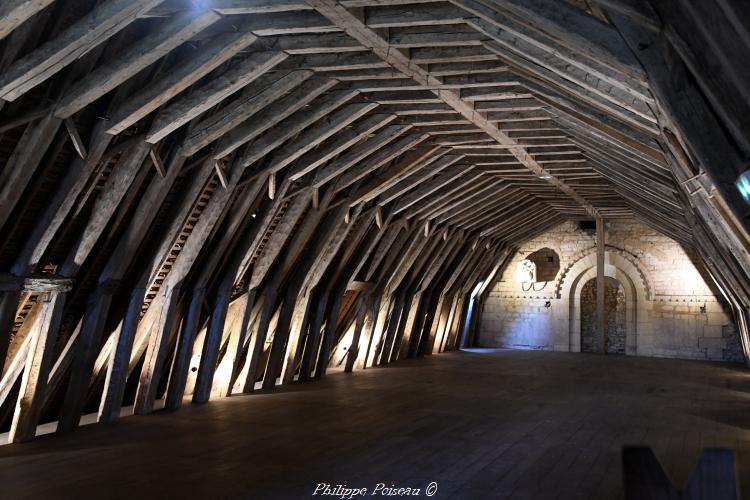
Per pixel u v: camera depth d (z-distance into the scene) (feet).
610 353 54.80
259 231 25.25
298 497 14.23
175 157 19.33
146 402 23.41
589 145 25.67
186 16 14.64
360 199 29.81
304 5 15.15
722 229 17.98
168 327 23.57
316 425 22.11
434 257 43.19
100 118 16.47
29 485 14.62
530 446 19.53
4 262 17.72
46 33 13.85
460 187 35.06
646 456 6.52
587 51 12.11
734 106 9.15
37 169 16.53
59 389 23.48
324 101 21.91
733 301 41.73
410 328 46.39
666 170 21.16
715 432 21.98
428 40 17.80
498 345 58.59
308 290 32.12
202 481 15.25
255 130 20.49
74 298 20.88
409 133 27.66
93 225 18.51
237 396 28.22
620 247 54.70
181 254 23.11
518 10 12.39
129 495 14.10
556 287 56.85
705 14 8.08
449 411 25.38
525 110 23.91
